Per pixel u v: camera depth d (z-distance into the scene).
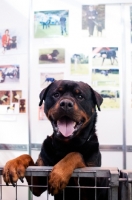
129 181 1.12
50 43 2.58
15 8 2.62
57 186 1.19
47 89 1.72
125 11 2.50
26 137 2.63
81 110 1.54
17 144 2.64
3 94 2.65
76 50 2.55
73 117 1.49
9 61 2.64
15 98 2.64
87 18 2.54
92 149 1.57
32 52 2.61
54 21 2.57
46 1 2.58
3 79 2.65
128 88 2.51
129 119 2.51
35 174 1.24
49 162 1.59
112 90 2.53
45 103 1.69
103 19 2.53
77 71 2.56
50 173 1.22
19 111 2.64
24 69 2.62
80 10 2.54
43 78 2.60
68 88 1.61
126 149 2.51
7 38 2.64
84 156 1.54
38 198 2.61
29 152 2.62
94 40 2.54
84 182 1.45
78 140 1.55
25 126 2.63
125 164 2.51
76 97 1.59
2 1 2.64
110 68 2.53
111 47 2.52
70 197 1.56
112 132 2.53
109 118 2.53
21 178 1.23
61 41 2.57
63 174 1.21
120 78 2.52
